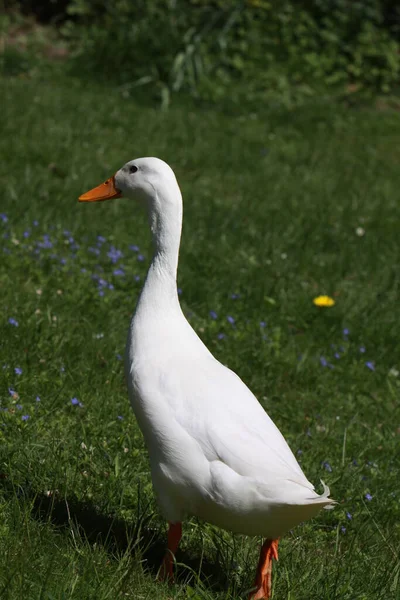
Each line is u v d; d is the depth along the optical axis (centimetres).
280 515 468
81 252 1025
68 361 772
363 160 1825
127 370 538
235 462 476
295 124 2005
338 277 1171
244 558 576
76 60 2106
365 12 2436
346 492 683
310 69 2267
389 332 1020
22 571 486
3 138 1475
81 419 695
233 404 504
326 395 867
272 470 476
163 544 575
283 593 532
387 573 583
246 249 1204
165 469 498
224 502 478
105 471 634
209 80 2097
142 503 600
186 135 1742
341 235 1341
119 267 1016
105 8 2316
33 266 955
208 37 2197
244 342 917
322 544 626
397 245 1348
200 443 484
